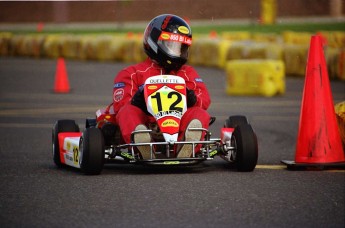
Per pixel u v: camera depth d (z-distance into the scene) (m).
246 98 61.31
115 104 27.77
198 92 28.14
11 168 28.88
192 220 19.05
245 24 162.50
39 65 105.56
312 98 27.36
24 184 24.75
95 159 25.92
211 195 22.23
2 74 88.75
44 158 32.25
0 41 132.88
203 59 98.31
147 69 28.14
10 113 51.00
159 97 26.33
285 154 33.00
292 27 145.12
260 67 63.50
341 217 19.33
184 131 26.17
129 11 183.00
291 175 26.02
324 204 20.91
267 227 18.31
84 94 65.19
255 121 46.00
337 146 27.44
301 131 27.61
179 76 27.89
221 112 50.94
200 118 26.23
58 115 49.75
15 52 131.50
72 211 20.28
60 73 68.19
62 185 24.38
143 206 20.77
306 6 173.00
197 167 28.55
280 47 81.62
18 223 19.02
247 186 23.75
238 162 26.72
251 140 26.52
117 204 21.11
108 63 108.88
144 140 25.64
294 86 71.19
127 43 111.75
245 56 87.50
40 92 67.38
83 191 23.19
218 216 19.47
